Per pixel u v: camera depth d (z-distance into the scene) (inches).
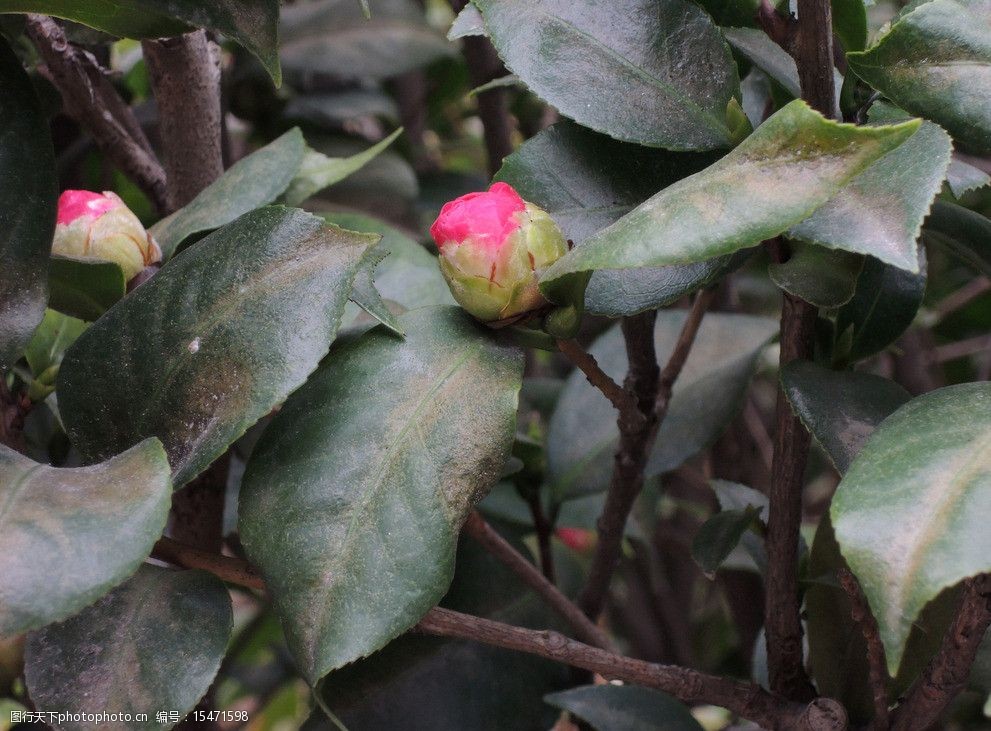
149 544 8.9
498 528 14.8
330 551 9.9
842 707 11.1
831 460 10.5
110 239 11.9
